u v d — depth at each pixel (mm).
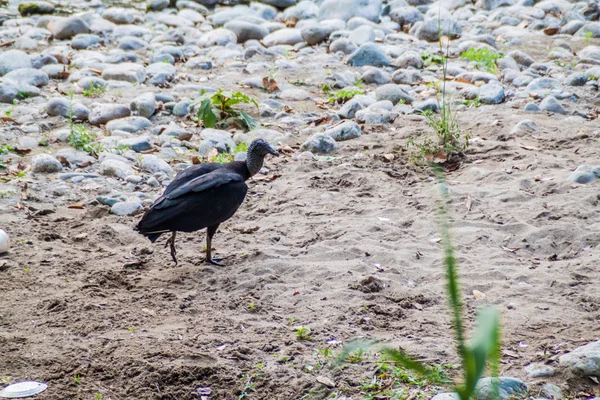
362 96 18000
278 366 8039
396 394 7504
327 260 10711
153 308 9359
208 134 15719
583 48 22891
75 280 10109
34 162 13914
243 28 24000
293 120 16906
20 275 10180
